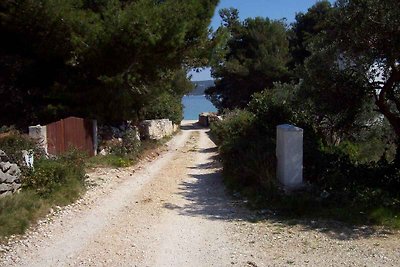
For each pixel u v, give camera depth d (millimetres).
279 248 6355
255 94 15922
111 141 18109
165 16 15789
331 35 10422
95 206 9172
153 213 8664
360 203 8391
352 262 5641
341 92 10805
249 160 10977
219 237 7012
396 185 9672
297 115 12766
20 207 7711
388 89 10406
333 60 10633
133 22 15062
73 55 15391
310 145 10547
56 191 9250
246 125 13938
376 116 12688
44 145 12258
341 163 10148
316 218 7988
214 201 9930
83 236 7066
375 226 7359
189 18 16781
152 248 6465
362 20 9297
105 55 15688
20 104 16969
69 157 11727
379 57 9828
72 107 16828
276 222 7875
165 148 23766
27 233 7047
